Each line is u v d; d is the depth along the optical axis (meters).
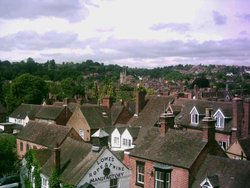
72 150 36.31
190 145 30.09
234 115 45.59
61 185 32.81
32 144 52.19
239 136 45.44
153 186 30.94
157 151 31.75
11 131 88.81
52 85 142.12
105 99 69.50
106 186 32.97
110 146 54.62
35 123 56.41
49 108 79.88
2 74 191.38
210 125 29.59
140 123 57.84
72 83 141.12
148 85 185.25
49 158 37.16
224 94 105.38
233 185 25.39
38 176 36.66
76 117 65.50
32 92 112.81
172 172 29.41
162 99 60.59
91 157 33.16
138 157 32.75
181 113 55.81
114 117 66.25
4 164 41.81
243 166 26.33
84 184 31.06
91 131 62.12
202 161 28.84
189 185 27.98
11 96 113.31
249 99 45.16
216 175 26.83
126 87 152.00
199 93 85.94
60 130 49.59
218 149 30.28
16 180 42.94
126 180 34.53
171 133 32.78
